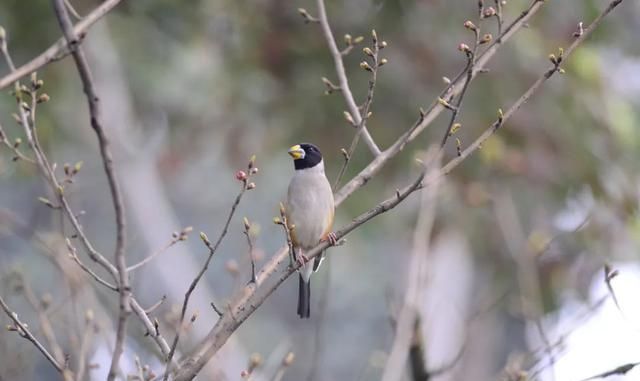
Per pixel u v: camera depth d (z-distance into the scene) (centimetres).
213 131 1669
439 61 1444
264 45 1474
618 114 1543
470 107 1434
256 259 703
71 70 1594
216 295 2197
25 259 1558
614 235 1517
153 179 1667
